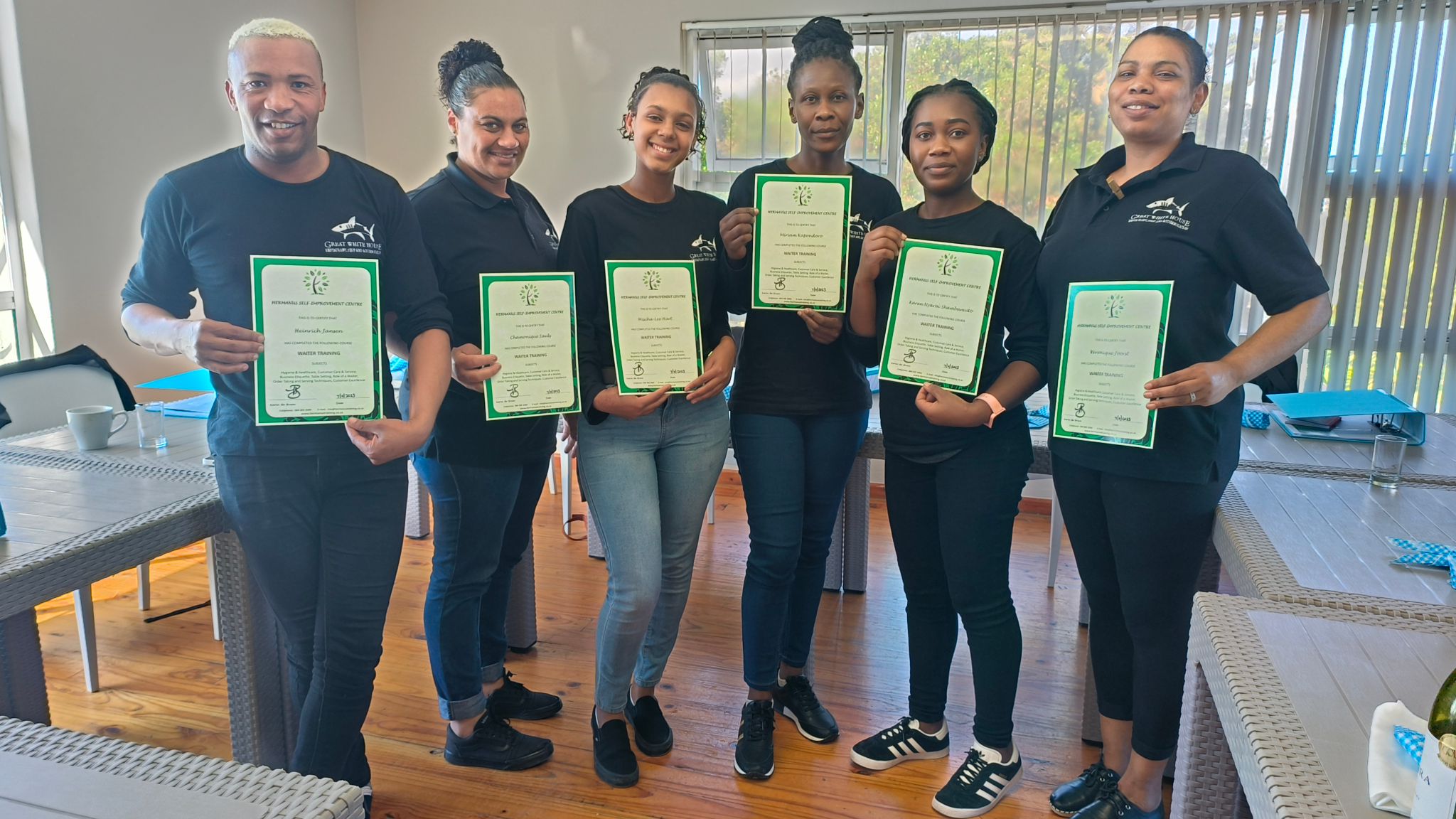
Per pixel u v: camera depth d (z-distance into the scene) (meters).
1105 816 1.76
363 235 1.51
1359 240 3.62
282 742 1.92
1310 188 3.63
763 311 1.96
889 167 4.06
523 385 1.79
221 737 2.25
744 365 2.00
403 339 1.81
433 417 1.57
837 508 2.12
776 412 1.96
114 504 1.69
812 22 1.92
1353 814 0.80
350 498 1.58
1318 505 1.76
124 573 3.31
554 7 4.41
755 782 2.07
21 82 3.19
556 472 4.42
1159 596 1.67
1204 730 1.25
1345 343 3.71
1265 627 1.18
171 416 2.46
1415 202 3.54
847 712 2.39
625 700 2.06
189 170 1.45
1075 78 3.78
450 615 1.99
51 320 3.35
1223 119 3.67
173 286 1.52
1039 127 3.85
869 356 1.95
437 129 4.68
